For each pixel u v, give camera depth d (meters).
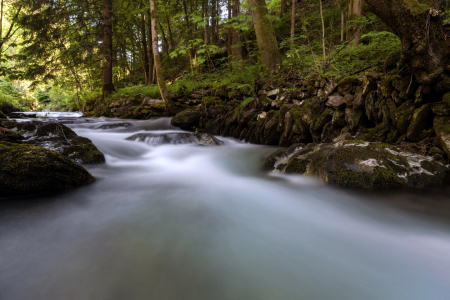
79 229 2.35
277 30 13.58
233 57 11.21
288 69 8.01
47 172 3.18
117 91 15.34
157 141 6.95
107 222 2.51
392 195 3.02
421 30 3.21
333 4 11.34
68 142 4.82
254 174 4.60
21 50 14.65
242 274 1.77
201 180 4.15
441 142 3.27
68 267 1.81
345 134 4.62
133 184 3.81
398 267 1.85
